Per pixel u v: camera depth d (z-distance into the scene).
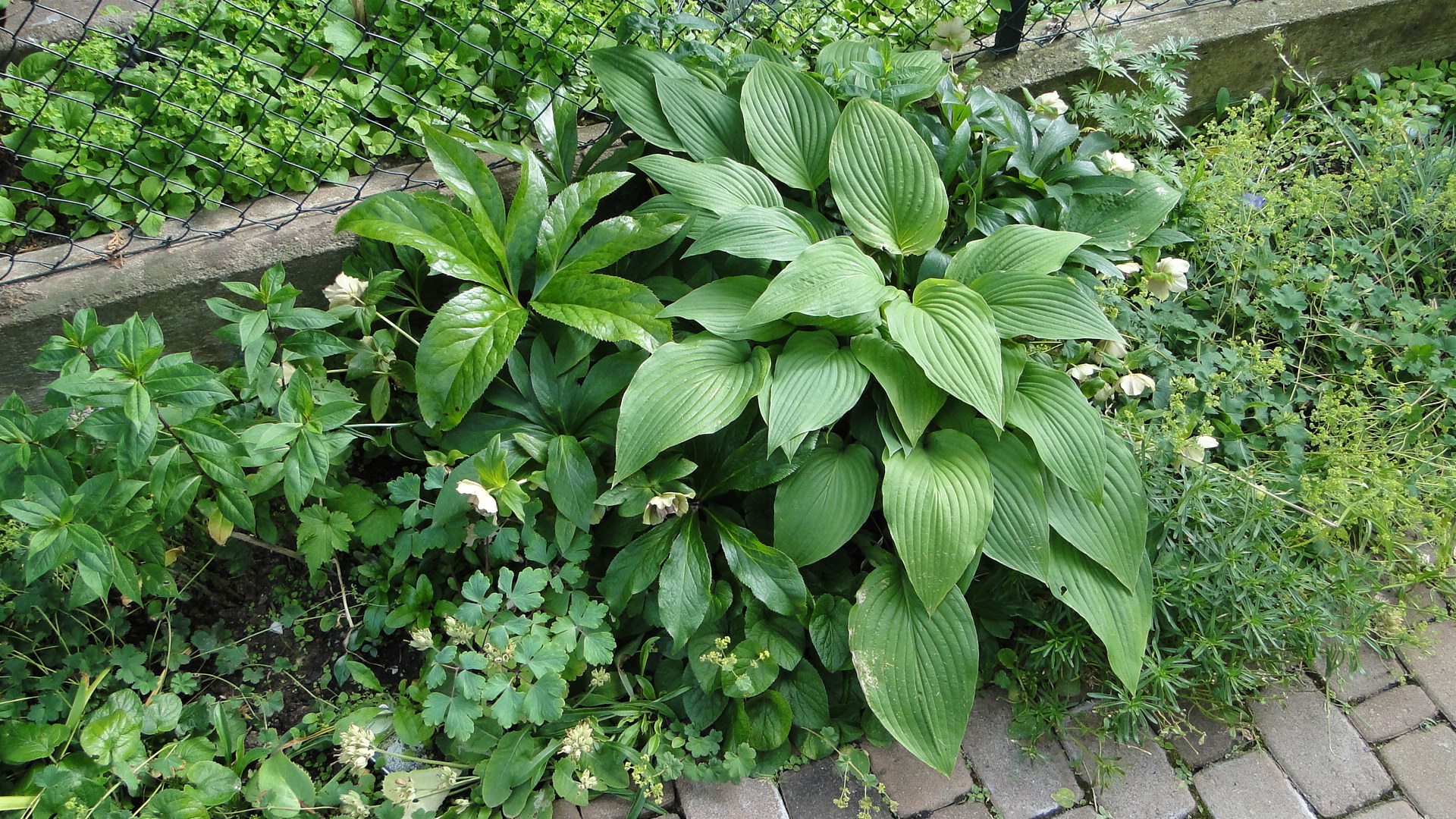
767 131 2.53
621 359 2.31
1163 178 2.80
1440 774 2.22
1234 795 2.21
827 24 3.06
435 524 2.13
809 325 2.28
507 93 2.81
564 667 2.09
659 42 2.74
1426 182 3.02
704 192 2.38
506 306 2.28
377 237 2.21
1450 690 2.37
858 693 2.33
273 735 2.17
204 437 1.95
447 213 2.30
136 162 2.46
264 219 2.52
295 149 2.55
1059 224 2.65
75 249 2.42
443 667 2.15
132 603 2.34
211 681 2.31
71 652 2.26
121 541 1.96
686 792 2.23
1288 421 2.52
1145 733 2.30
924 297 2.25
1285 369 2.83
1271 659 2.29
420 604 2.22
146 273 2.40
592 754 2.15
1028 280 2.27
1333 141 3.28
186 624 2.34
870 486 2.19
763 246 2.26
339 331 2.46
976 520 2.08
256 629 2.39
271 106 2.56
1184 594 2.21
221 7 2.61
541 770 2.11
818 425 2.09
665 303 2.42
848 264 2.20
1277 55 3.35
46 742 1.92
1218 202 2.83
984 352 2.09
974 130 2.66
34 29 2.63
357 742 1.94
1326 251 2.98
